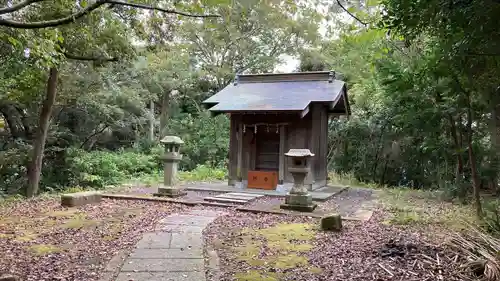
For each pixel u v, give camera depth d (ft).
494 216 17.84
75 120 47.11
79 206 23.49
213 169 46.55
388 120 39.45
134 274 11.49
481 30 10.00
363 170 43.78
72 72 36.99
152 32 25.62
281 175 30.58
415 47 20.17
